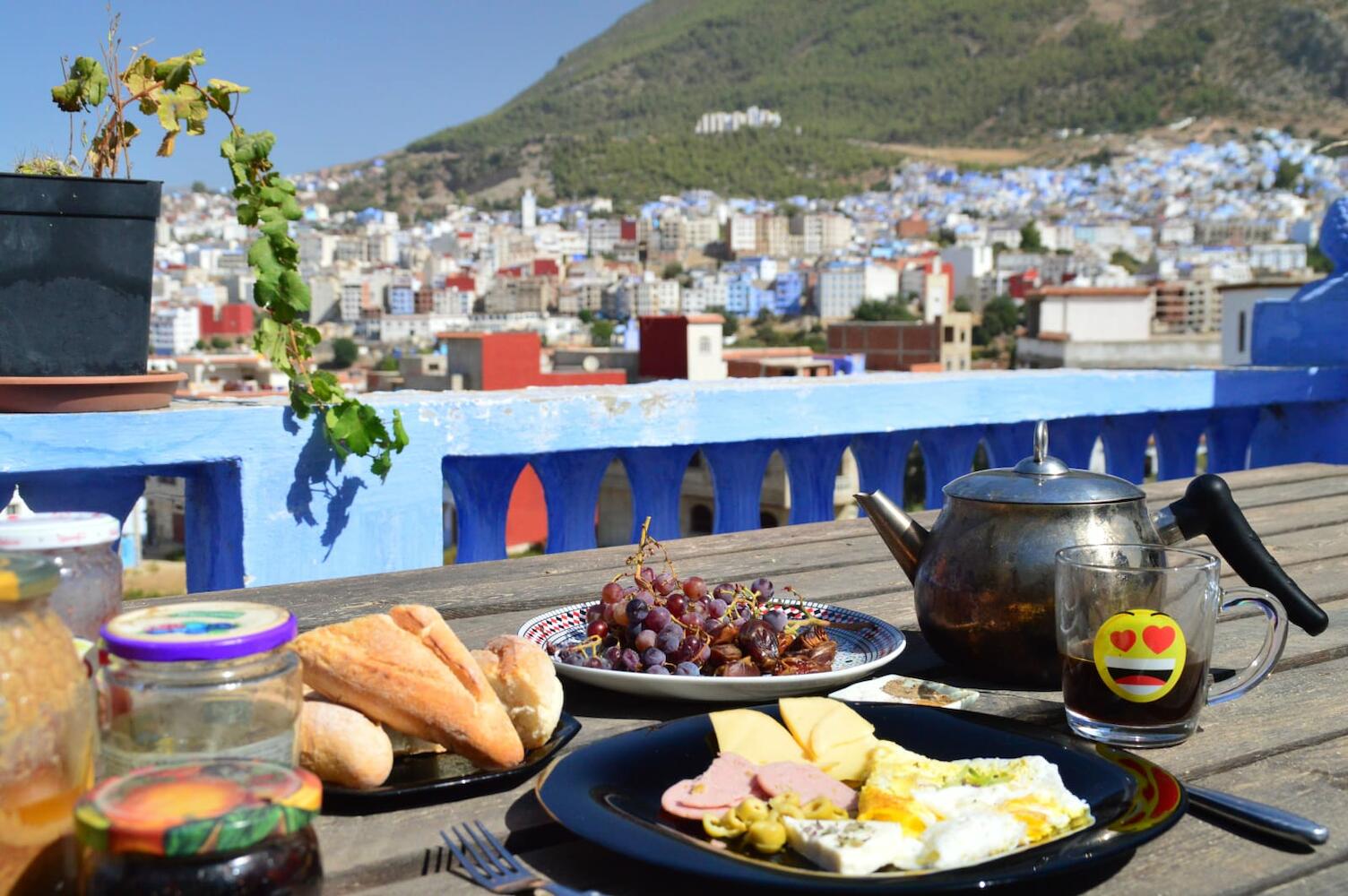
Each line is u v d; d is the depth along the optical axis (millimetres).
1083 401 2936
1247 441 3377
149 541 24266
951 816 674
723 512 2609
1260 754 892
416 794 769
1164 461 3264
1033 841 673
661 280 124062
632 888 679
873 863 635
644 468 2469
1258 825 738
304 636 782
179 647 580
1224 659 1141
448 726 777
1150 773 771
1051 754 812
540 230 175000
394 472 2029
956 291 124500
